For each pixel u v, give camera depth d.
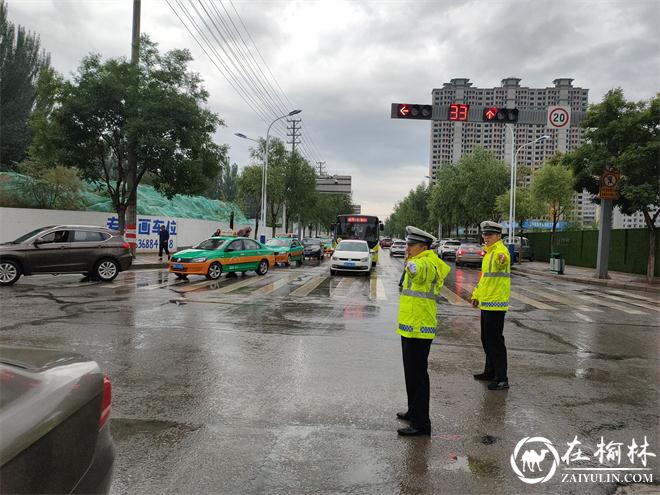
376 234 26.81
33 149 20.11
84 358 2.53
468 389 5.45
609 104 20.14
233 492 3.14
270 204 46.56
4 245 13.25
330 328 8.48
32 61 39.66
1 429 1.71
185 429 4.09
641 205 19.14
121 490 3.12
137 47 19.70
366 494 3.17
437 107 18.72
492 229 5.71
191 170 20.02
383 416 4.50
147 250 29.83
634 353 7.40
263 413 4.48
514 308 11.91
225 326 8.38
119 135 19.61
